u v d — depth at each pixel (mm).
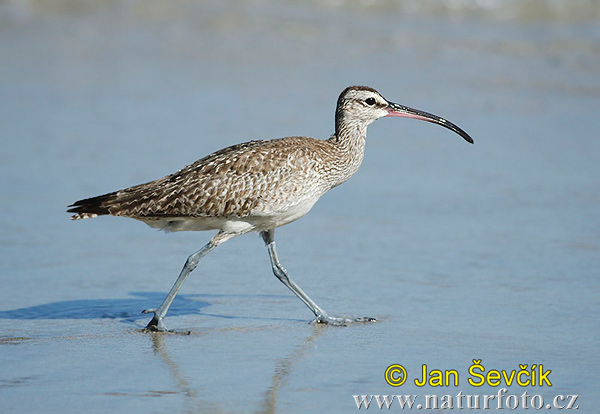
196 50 28312
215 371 9930
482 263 14094
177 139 20422
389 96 23688
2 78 25297
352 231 15859
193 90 24594
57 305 12203
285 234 15750
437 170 19547
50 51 27984
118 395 9219
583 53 27906
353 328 11469
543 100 24203
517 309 12055
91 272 13609
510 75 26047
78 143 20219
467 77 25812
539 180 18703
